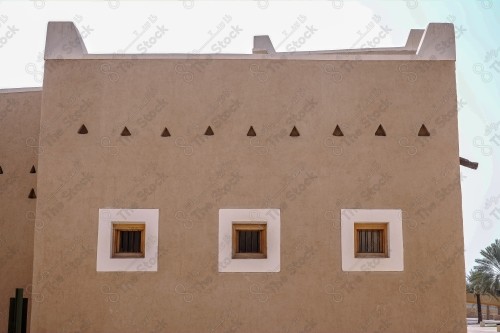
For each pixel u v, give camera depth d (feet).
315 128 35.65
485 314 154.81
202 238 34.71
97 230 34.76
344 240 34.78
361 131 35.65
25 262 43.47
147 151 35.45
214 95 35.88
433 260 34.83
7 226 43.86
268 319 34.17
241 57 36.14
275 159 35.37
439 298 34.55
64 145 35.53
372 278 34.53
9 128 44.98
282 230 34.78
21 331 35.96
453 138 35.83
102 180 35.22
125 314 34.14
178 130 35.60
